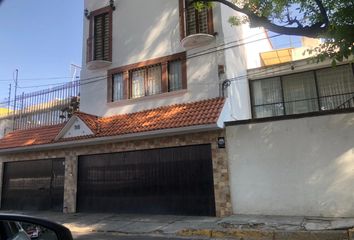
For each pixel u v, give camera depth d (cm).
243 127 1244
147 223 1212
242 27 1680
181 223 1164
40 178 1756
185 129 1258
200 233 1022
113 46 1717
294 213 1129
